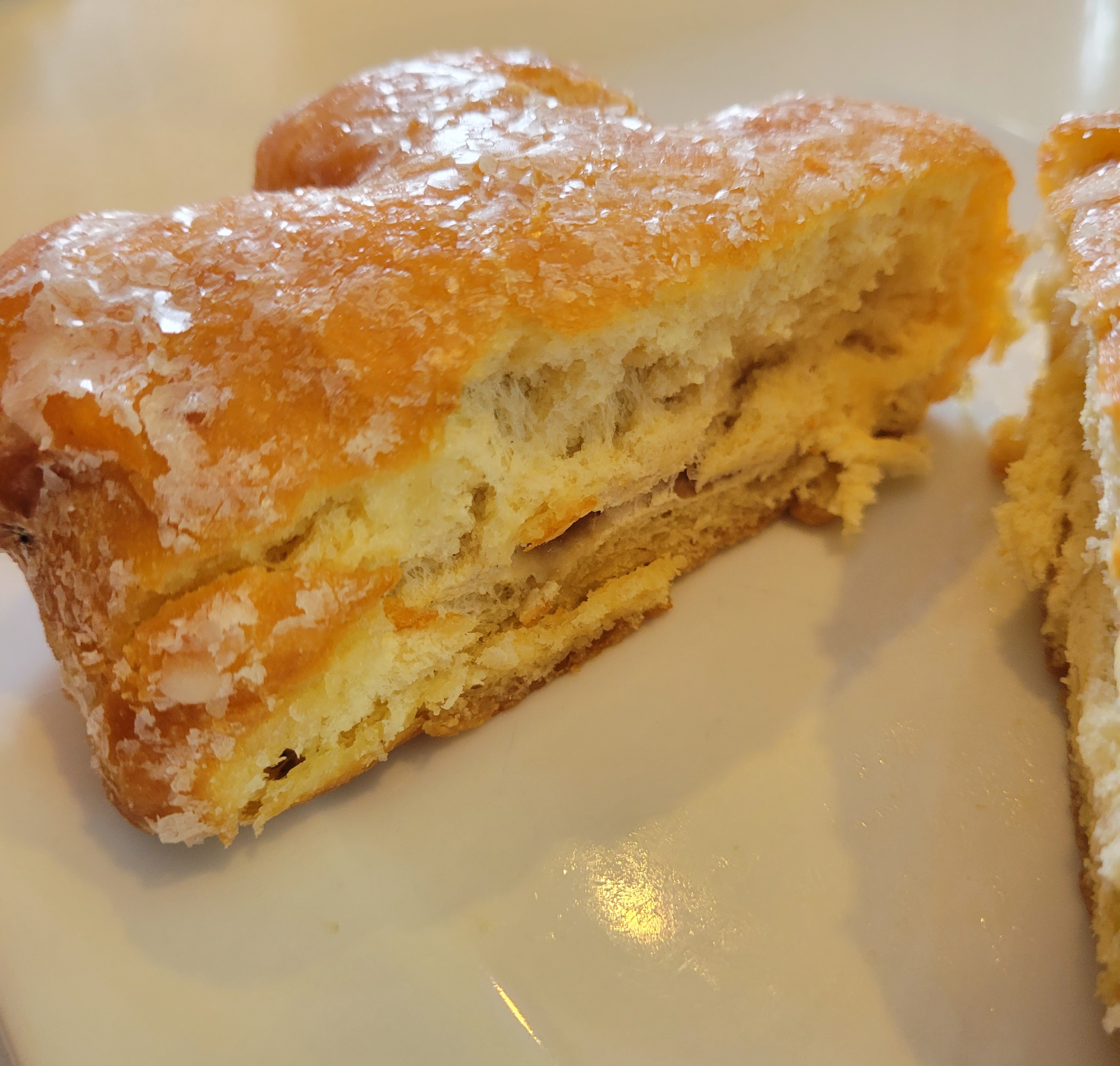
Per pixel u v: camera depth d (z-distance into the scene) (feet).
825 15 0.67
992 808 0.40
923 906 0.38
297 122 0.46
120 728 0.36
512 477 0.40
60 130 0.62
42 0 0.72
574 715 0.42
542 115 0.44
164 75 0.66
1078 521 0.43
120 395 0.36
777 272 0.42
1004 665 0.43
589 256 0.39
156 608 0.36
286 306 0.37
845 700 0.42
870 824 0.40
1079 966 0.37
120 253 0.38
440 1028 0.36
